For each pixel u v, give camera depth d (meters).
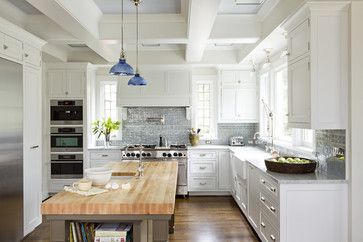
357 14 2.94
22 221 3.92
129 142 6.90
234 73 6.45
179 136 6.89
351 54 2.96
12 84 3.69
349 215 2.99
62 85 6.18
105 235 2.34
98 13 4.23
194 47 4.92
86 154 6.20
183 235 4.17
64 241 2.39
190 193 6.39
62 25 3.72
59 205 2.24
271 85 5.57
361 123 2.95
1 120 3.44
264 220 3.64
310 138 4.37
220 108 6.47
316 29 3.01
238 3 3.85
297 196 3.01
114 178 3.34
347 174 3.00
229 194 6.37
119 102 6.47
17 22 4.27
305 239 3.01
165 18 4.38
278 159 3.68
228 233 4.24
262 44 4.56
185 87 6.50
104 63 6.27
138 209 2.25
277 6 3.70
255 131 6.79
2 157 3.45
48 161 6.20
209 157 6.29
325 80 3.02
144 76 6.49
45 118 6.18
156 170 3.68
